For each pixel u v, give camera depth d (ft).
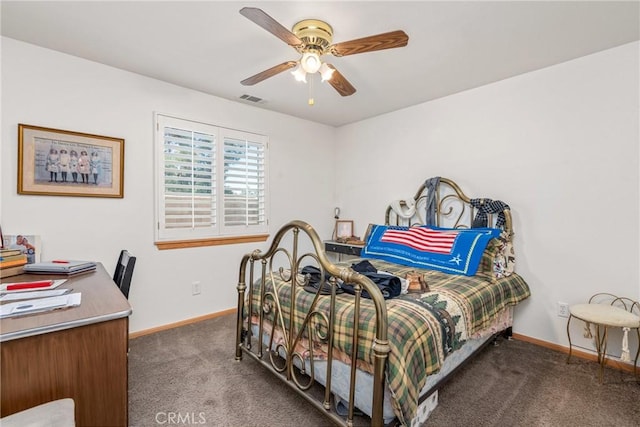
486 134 9.44
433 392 5.42
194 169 10.00
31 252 7.19
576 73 7.80
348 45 5.86
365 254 10.53
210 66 8.32
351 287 5.78
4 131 7.00
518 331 8.90
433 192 10.32
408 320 4.78
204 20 6.24
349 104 11.22
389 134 12.17
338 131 14.32
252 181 11.46
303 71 6.36
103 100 8.28
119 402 4.02
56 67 7.59
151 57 7.84
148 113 9.05
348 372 4.93
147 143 9.07
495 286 7.43
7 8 5.87
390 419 4.44
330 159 14.26
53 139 7.56
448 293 6.34
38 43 7.22
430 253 8.74
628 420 5.47
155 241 9.27
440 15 5.98
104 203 8.39
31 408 3.39
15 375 3.40
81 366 3.77
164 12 5.98
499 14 5.97
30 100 7.29
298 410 5.72
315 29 6.01
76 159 7.89
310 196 13.46
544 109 8.32
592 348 7.70
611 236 7.41
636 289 7.11
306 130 13.24
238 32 6.67
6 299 4.49
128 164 8.75
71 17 6.16
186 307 9.96
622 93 7.20
